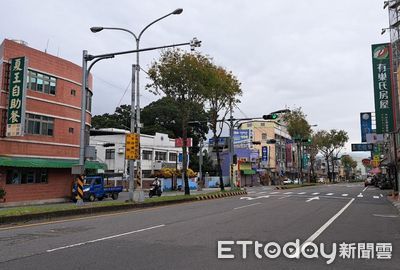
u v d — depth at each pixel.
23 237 11.12
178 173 59.38
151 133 71.81
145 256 8.59
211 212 19.20
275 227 13.52
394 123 33.03
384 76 33.59
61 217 16.50
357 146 63.22
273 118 35.03
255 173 78.38
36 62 30.36
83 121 20.75
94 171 38.84
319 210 20.75
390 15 34.09
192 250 9.30
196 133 81.31
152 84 31.02
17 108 26.73
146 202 22.77
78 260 8.16
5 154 27.72
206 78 31.08
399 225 15.02
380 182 55.47
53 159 31.55
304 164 99.50
